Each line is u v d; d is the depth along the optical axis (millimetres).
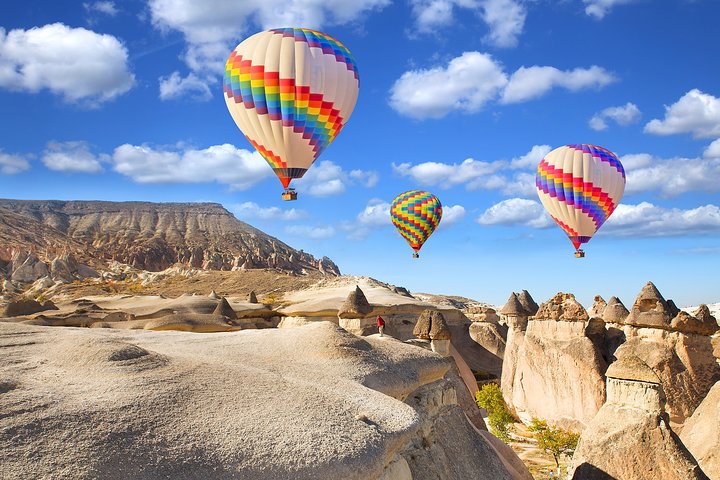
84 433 7531
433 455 12977
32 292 115125
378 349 15094
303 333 14602
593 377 29672
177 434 8102
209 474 7562
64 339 11336
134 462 7336
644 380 14781
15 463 6719
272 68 29766
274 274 117812
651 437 14406
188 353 12750
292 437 8766
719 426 17484
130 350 10570
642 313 28500
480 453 14984
